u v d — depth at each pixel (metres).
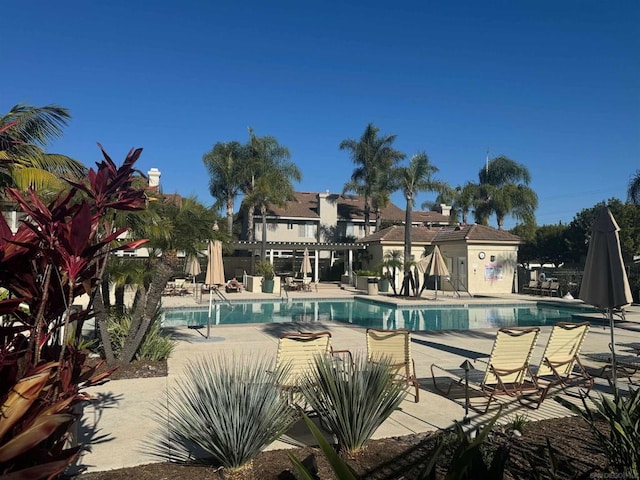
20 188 7.75
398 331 6.32
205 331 12.79
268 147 40.09
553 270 31.69
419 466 3.96
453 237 31.67
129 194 2.50
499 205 41.34
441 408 5.86
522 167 42.56
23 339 2.28
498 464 2.30
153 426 5.14
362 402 4.25
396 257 30.95
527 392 6.43
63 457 1.96
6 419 1.78
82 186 2.31
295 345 5.52
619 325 14.80
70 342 2.83
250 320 17.58
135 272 9.48
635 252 38.16
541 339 11.75
